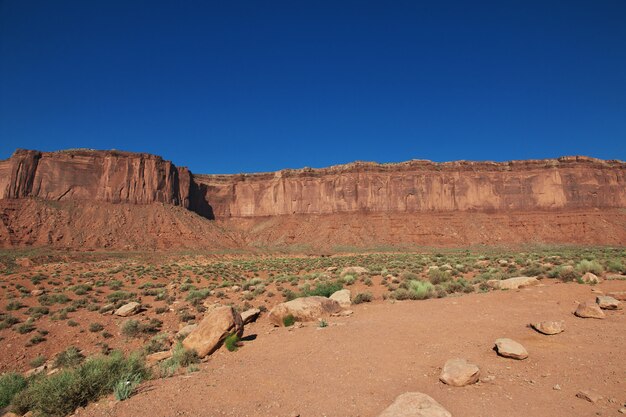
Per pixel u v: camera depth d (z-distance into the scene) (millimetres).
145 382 9297
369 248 110188
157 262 69500
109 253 84688
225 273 45750
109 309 23812
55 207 106000
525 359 8922
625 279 19062
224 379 9008
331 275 35469
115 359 9758
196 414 6969
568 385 7352
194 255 85938
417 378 8273
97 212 109438
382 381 8242
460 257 56031
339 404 7168
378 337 11930
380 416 6062
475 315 13859
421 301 18281
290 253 100188
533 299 15672
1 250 82000
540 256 46938
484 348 9992
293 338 12930
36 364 16562
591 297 15188
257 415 6852
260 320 17812
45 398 7922
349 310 16922
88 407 7789
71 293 30250
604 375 7629
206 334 12719
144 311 23969
